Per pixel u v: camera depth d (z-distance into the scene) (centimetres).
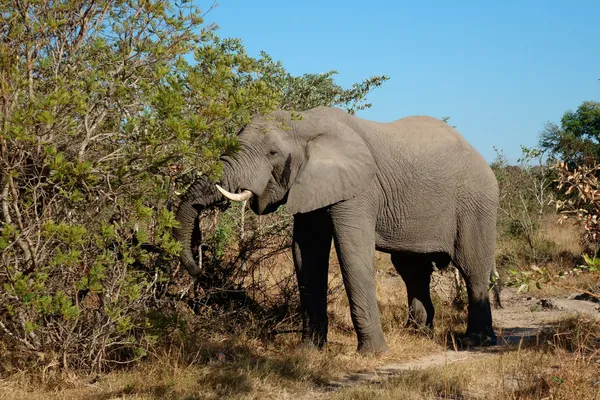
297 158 946
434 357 956
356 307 939
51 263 646
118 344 792
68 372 725
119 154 709
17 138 614
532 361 816
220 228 1060
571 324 1086
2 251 657
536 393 671
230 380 760
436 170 1010
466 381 756
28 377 708
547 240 2050
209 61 745
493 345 1041
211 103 704
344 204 940
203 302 1001
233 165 932
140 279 863
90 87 681
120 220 768
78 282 671
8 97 667
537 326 1204
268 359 852
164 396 700
